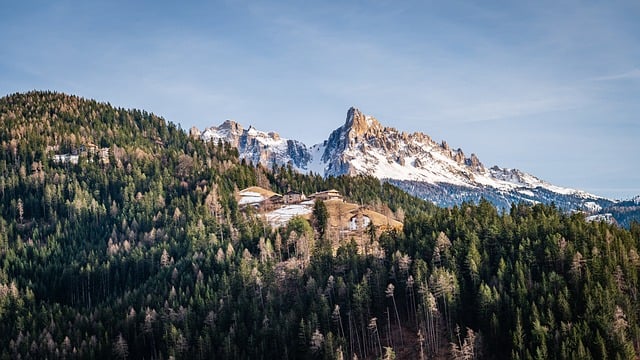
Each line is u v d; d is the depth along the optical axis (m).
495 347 142.00
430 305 146.50
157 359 158.38
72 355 159.75
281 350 150.12
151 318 166.25
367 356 151.12
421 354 141.38
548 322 138.12
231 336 154.25
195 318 164.12
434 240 175.12
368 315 156.50
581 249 157.62
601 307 138.62
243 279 175.38
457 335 146.62
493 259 169.00
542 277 151.88
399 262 164.88
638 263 154.25
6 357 159.12
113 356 161.00
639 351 136.12
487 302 145.00
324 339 145.75
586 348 130.25
